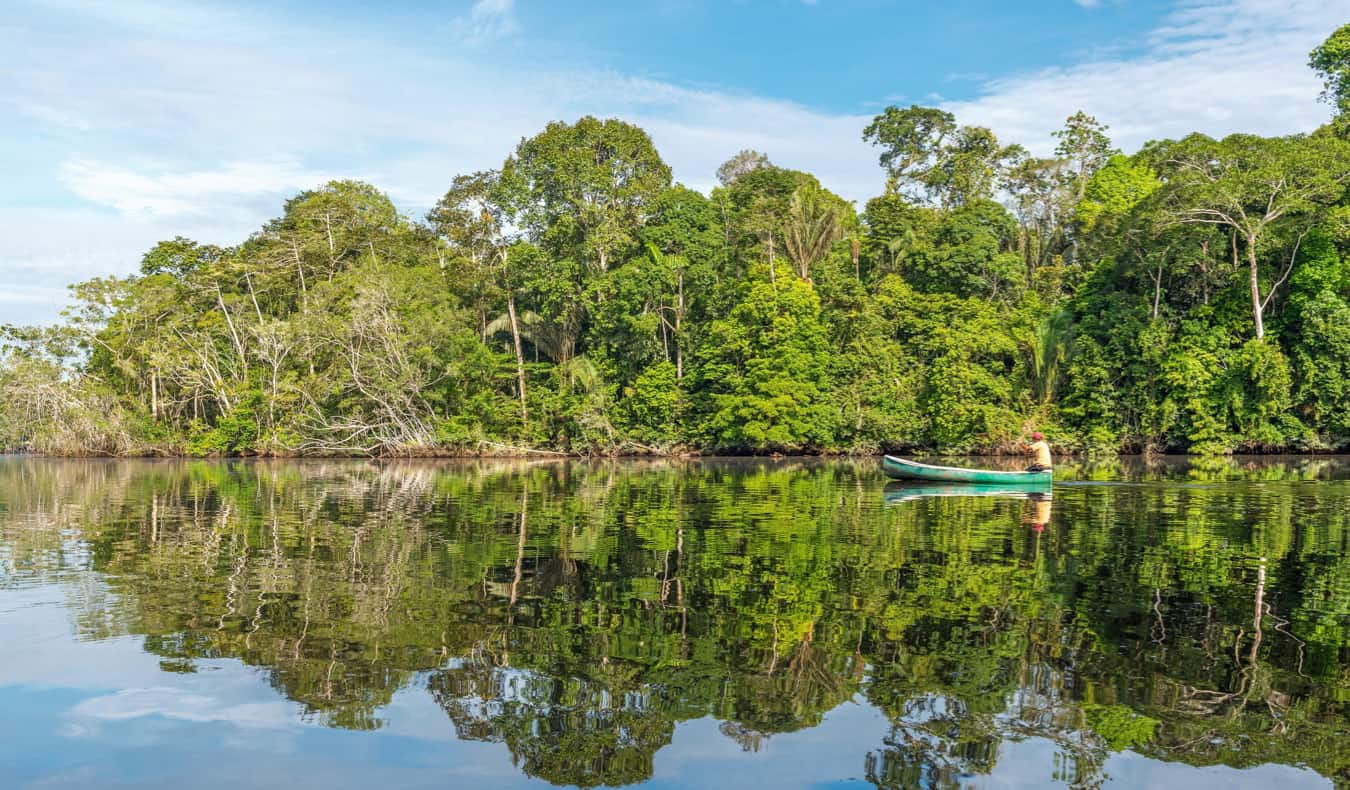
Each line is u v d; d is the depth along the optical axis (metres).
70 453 55.28
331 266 57.09
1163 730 6.05
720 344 48.81
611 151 55.47
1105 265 47.56
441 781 5.36
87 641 8.28
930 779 5.32
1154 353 42.75
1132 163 56.53
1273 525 16.12
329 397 49.72
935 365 46.53
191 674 7.33
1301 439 41.38
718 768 5.48
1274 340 41.75
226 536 15.35
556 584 10.81
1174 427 43.53
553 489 25.95
